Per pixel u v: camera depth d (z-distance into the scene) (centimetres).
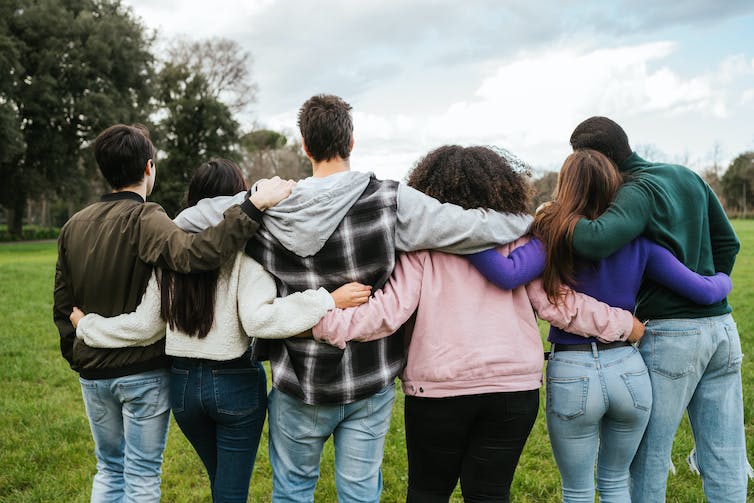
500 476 203
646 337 222
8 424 410
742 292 950
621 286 210
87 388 222
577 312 206
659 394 220
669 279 210
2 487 327
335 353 197
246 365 216
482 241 195
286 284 201
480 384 193
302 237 192
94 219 218
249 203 193
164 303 208
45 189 3469
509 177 209
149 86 3588
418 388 200
